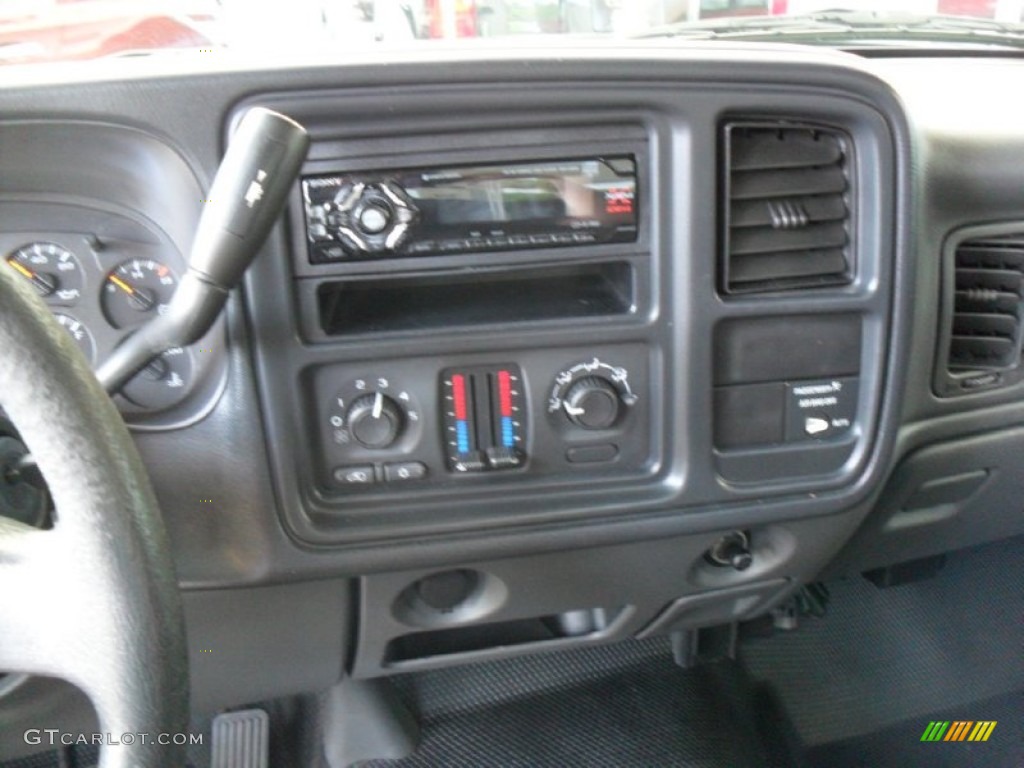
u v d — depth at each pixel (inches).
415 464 34.3
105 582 19.3
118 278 32.3
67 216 31.8
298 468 33.6
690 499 36.0
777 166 33.3
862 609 59.0
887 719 52.3
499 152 31.3
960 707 53.4
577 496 35.7
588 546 36.4
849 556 46.7
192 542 34.6
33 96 28.5
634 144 31.9
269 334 31.7
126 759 19.9
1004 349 42.3
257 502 33.7
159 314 32.4
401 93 29.6
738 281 34.0
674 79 30.9
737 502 36.7
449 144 31.0
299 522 34.0
